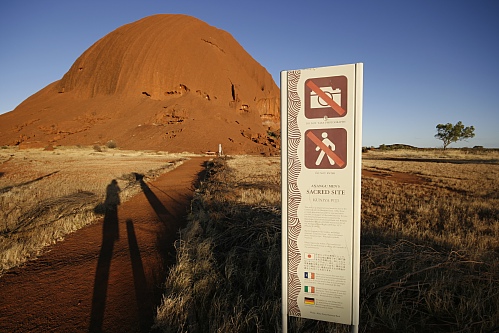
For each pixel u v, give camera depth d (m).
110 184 14.91
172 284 4.29
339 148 2.63
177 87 135.38
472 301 3.55
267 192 11.06
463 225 7.27
